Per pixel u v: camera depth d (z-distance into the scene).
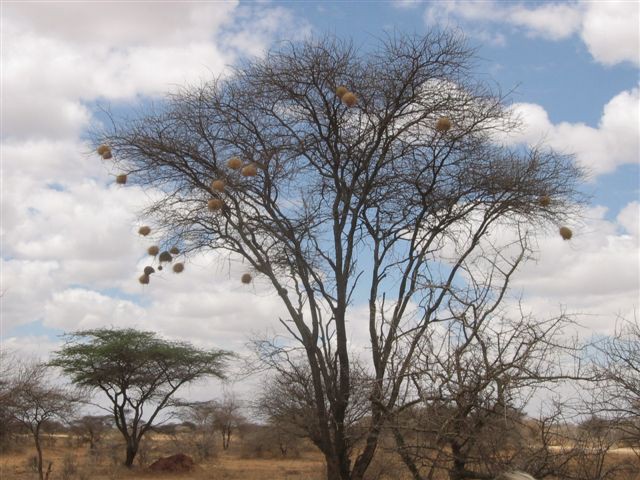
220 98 12.93
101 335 32.75
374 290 12.27
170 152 12.62
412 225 13.37
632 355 9.34
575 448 7.74
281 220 13.09
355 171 13.10
